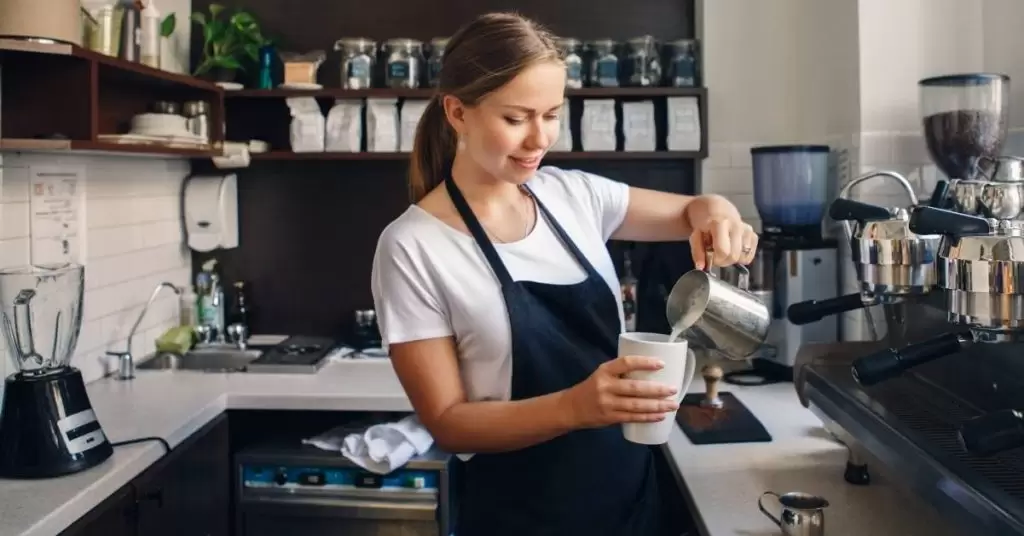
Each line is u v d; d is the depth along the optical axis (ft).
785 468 5.96
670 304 4.73
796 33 9.89
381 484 7.97
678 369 4.01
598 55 9.93
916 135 8.21
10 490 5.63
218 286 10.42
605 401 3.92
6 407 5.90
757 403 7.88
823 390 5.33
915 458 4.04
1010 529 3.25
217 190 10.23
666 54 10.08
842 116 8.69
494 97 4.17
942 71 8.16
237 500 8.16
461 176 4.87
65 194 8.09
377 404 8.18
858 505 5.25
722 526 4.97
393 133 9.91
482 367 4.75
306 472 8.05
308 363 9.03
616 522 5.04
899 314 5.39
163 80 8.63
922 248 4.55
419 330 4.56
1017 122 7.39
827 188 9.21
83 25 7.94
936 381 5.02
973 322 3.77
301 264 10.69
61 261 8.05
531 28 4.31
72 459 5.89
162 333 9.96
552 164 10.39
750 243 4.78
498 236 4.86
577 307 4.91
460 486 8.45
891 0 8.15
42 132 7.13
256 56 10.05
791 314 4.91
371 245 10.61
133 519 6.20
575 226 5.14
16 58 7.09
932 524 4.94
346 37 10.43
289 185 10.63
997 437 3.23
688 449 6.42
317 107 10.02
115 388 8.34
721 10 9.95
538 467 4.94
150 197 9.66
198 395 8.06
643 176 10.43
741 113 10.03
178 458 7.00
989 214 4.81
